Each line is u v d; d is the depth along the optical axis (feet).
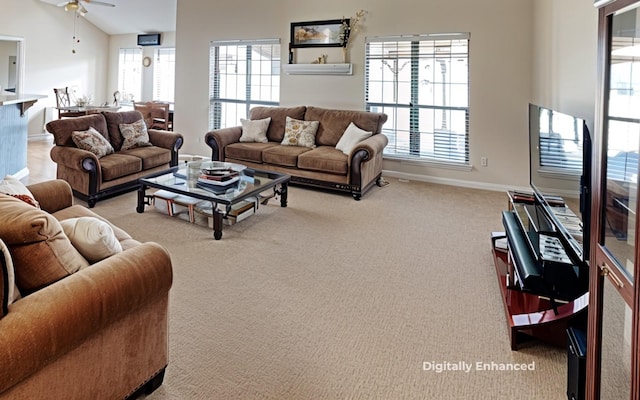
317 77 19.66
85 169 12.95
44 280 4.30
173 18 29.07
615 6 3.73
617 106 3.78
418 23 17.42
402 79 18.22
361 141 15.67
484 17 16.29
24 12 27.66
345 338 6.61
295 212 13.41
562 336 6.20
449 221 12.79
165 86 32.40
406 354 6.24
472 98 16.98
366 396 5.33
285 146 17.26
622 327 3.75
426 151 18.25
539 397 5.40
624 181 3.63
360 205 14.44
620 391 3.80
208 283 8.36
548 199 8.13
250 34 20.84
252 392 5.32
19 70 27.86
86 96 32.04
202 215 11.76
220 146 17.29
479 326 7.02
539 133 8.87
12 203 4.47
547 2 13.60
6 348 3.43
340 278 8.77
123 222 11.89
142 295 4.70
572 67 11.03
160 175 13.03
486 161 17.11
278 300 7.76
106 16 30.40
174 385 5.40
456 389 5.51
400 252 10.26
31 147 25.18
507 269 8.50
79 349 4.18
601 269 4.07
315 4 19.16
